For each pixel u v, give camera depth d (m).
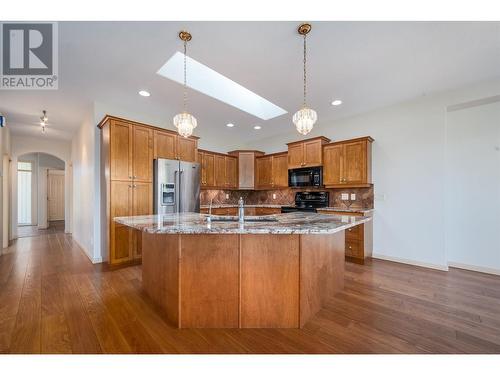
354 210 3.85
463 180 3.38
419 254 3.53
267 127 5.10
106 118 3.35
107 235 3.44
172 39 2.19
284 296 1.92
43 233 6.23
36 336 1.75
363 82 3.03
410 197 3.62
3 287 2.64
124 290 2.58
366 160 3.82
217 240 1.92
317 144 4.38
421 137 3.54
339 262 2.59
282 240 1.92
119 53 2.40
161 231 1.69
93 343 1.68
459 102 3.21
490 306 2.24
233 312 1.92
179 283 1.89
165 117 4.42
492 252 3.16
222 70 2.74
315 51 2.37
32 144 5.77
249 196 6.37
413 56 2.46
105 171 3.51
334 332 1.83
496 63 2.60
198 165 4.37
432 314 2.09
